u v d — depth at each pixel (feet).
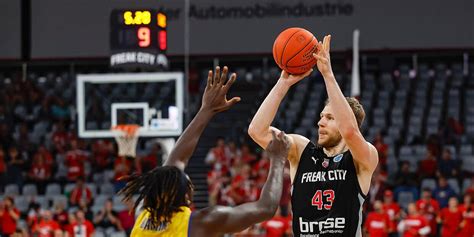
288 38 16.46
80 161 67.10
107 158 69.26
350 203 15.78
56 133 72.43
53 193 65.77
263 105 16.35
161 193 13.23
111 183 66.03
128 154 51.96
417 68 85.15
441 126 74.79
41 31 83.97
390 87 80.69
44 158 67.51
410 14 81.76
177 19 81.76
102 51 83.41
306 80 82.79
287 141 13.62
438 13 81.82
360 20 81.46
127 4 62.59
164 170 13.42
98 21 83.51
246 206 13.12
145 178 13.43
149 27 48.03
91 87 52.47
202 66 86.74
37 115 78.02
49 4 84.12
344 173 15.87
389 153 68.33
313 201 15.98
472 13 81.46
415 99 79.41
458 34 81.66
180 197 13.33
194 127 14.30
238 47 82.07
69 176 66.64
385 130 72.95
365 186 15.81
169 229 13.32
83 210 57.41
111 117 52.29
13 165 67.15
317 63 15.56
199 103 78.07
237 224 13.03
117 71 54.49
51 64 86.58
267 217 13.02
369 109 77.05
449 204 53.42
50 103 78.95
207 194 66.95
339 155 16.08
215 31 82.17
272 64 85.71
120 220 56.39
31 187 65.77
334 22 81.56
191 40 82.02
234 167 61.62
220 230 13.15
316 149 16.40
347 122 15.33
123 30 48.06
